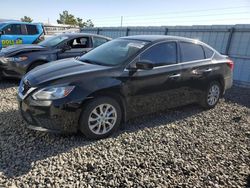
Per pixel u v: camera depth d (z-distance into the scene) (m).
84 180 2.61
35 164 2.83
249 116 5.03
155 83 4.05
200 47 4.95
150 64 3.67
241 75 8.40
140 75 3.83
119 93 3.64
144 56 3.95
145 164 2.97
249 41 8.06
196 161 3.14
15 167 2.75
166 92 4.28
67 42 7.04
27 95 3.31
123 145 3.42
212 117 4.81
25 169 2.72
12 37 10.36
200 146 3.55
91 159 3.01
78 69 3.60
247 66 8.19
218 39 9.02
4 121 3.97
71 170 2.76
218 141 3.76
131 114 3.93
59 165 2.84
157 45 4.16
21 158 2.94
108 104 3.57
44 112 3.21
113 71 3.62
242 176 2.88
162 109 4.37
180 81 4.43
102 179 2.64
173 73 4.28
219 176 2.85
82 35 7.38
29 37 10.89
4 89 5.97
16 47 6.71
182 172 2.88
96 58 4.16
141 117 4.53
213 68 5.04
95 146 3.34
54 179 2.58
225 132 4.13
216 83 5.25
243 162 3.20
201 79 4.84
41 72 3.60
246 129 4.31
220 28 8.88
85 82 3.36
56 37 7.50
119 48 4.23
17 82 6.75
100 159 3.02
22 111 3.45
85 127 3.40
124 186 2.56
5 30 10.25
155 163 3.01
